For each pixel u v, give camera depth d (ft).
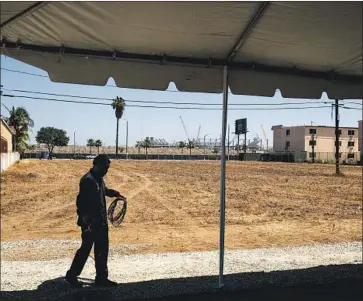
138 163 191.42
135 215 45.47
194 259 24.68
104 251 17.78
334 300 16.07
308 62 16.48
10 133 171.63
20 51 13.67
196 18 11.83
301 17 11.78
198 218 44.32
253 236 34.76
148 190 72.59
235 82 17.33
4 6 10.57
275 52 15.30
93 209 17.28
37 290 17.57
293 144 326.44
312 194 69.92
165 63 15.74
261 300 16.01
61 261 23.76
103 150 414.82
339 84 18.78
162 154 375.45
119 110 309.42
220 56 15.90
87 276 19.93
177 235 34.71
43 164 158.51
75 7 10.84
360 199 63.62
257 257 25.53
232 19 11.98
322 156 302.25
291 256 25.98
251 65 16.51
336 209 52.70
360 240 33.37
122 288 17.58
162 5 10.84
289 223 42.04
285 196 66.33
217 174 118.11
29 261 23.86
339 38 13.55
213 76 17.03
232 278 19.26
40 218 42.93
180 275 20.44
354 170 157.17
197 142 452.76
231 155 331.16
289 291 17.19
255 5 10.96
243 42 14.19
